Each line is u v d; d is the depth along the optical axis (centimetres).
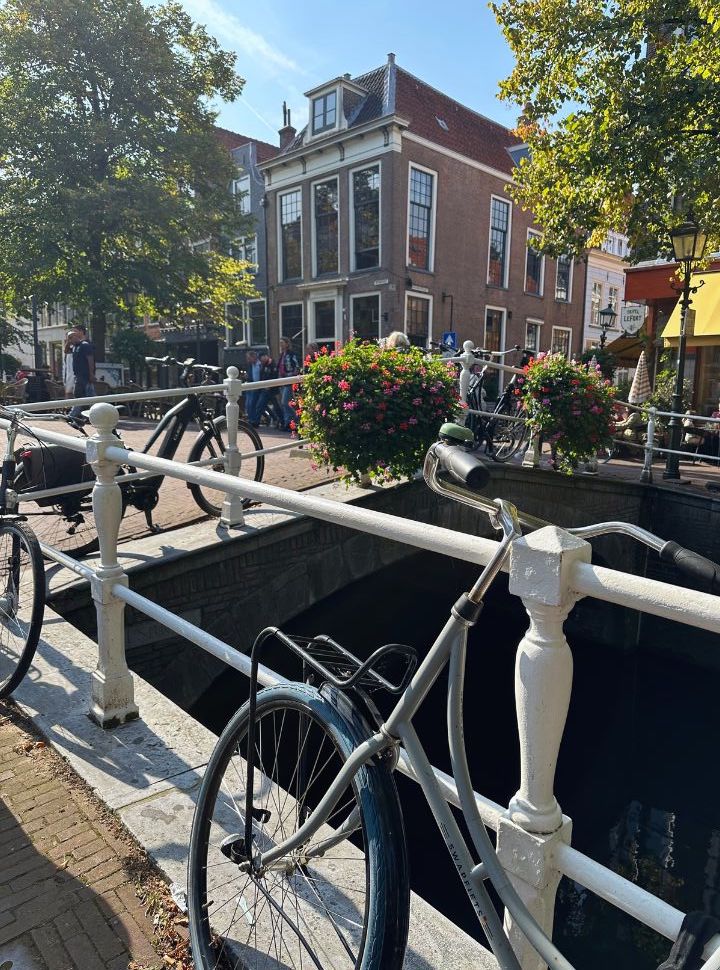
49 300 1814
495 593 904
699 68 759
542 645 112
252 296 2055
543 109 918
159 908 171
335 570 518
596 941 523
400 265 1661
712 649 827
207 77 1884
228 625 446
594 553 778
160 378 2070
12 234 1684
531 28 888
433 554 732
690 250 815
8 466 349
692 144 850
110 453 241
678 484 826
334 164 1731
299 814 155
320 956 152
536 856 116
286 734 182
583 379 702
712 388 1178
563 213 938
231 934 160
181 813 204
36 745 243
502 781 686
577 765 793
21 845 193
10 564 290
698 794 751
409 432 511
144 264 1831
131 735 247
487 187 1867
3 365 2886
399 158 1622
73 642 320
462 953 154
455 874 553
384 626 755
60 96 1747
